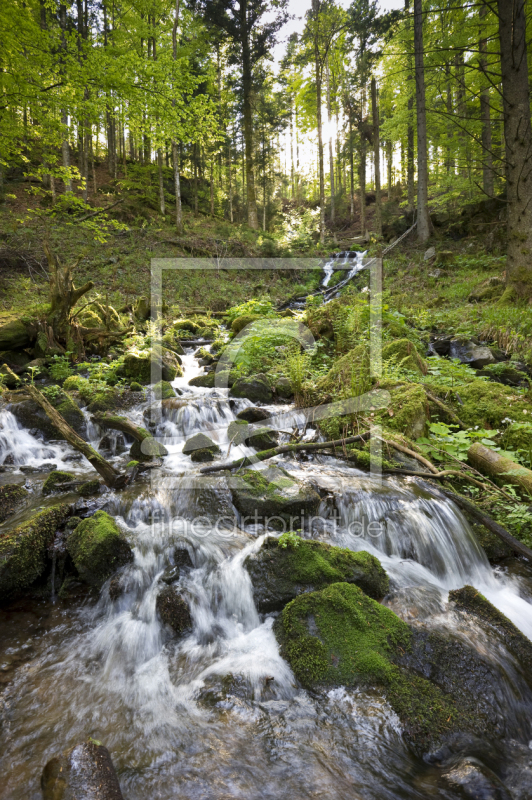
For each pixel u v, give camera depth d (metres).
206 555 3.50
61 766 1.92
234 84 26.53
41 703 2.48
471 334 9.00
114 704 2.49
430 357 7.86
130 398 6.73
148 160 27.12
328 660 2.60
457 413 5.70
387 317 8.57
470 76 16.47
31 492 4.38
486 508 4.13
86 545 3.35
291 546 3.30
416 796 1.94
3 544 3.30
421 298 13.21
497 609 2.97
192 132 12.01
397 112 23.62
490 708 2.38
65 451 5.49
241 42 25.78
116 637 2.99
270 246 20.91
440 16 17.48
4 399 6.11
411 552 3.70
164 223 21.66
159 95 10.27
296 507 3.92
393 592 3.23
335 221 34.75
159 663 2.82
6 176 19.11
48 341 7.88
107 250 15.84
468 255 16.81
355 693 2.44
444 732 2.23
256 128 31.75
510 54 9.66
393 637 2.69
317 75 26.09
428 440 5.11
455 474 4.38
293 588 3.10
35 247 13.70
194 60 24.52
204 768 2.10
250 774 2.06
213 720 2.38
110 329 9.23
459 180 19.77
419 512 3.82
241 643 2.94
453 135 19.80
